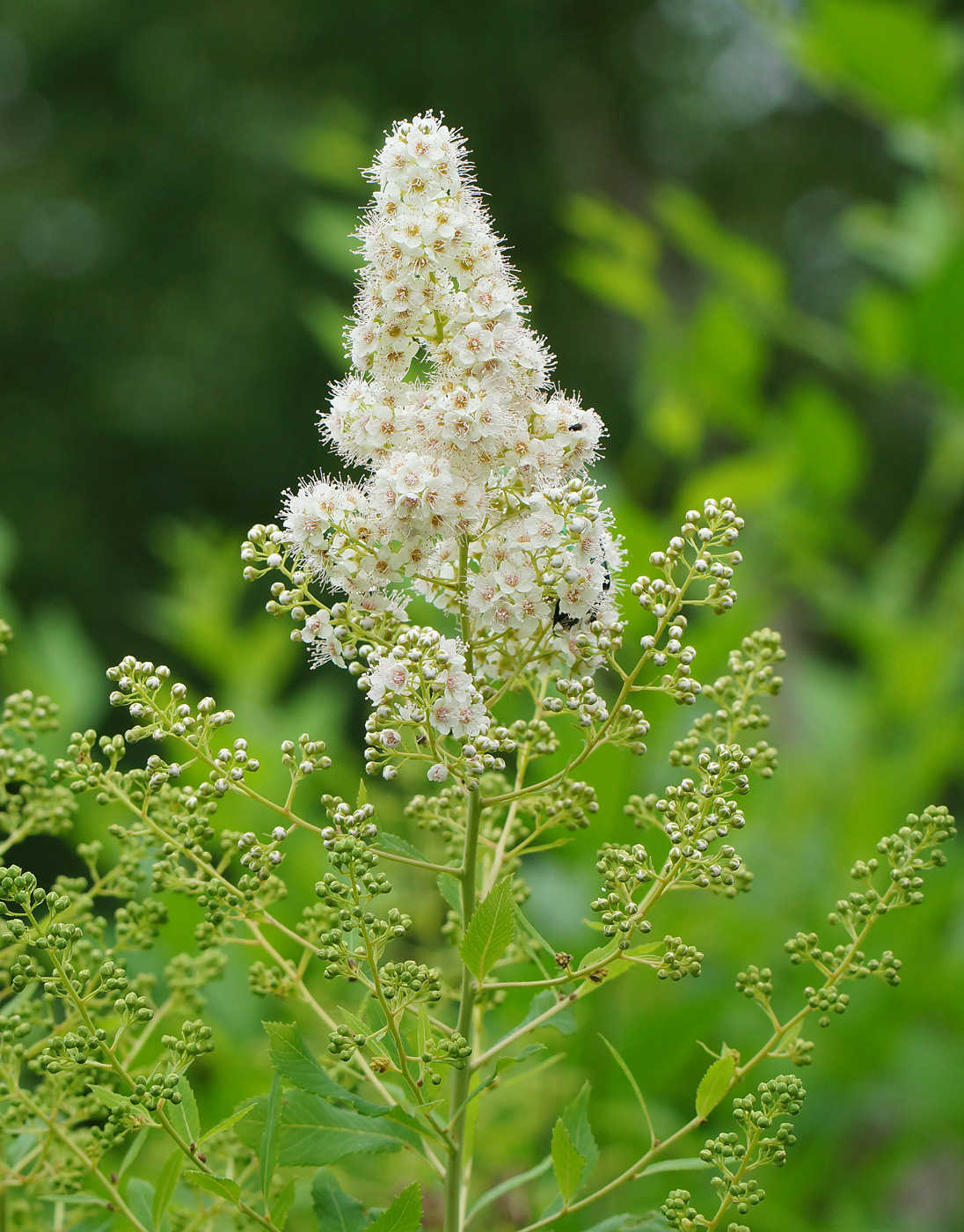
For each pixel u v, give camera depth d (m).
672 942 2.57
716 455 12.62
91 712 5.99
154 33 19.45
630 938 2.55
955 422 6.49
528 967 4.27
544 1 17.69
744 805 6.19
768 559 7.20
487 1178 4.22
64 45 20.05
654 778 5.44
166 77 19.23
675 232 6.41
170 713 2.66
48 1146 2.73
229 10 19.19
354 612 2.72
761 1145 2.55
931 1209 7.13
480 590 2.61
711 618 5.07
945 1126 5.38
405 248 2.55
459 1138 2.59
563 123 18.14
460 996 2.89
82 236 21.05
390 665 2.54
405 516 2.52
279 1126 2.55
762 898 5.86
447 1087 3.13
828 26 5.64
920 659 6.26
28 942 2.44
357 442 2.64
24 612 18.03
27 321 19.81
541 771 4.46
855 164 19.02
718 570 2.62
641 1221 2.69
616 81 18.20
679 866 2.59
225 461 19.20
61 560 18.38
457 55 17.44
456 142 2.62
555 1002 2.85
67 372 20.08
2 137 21.83
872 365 6.22
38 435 19.41
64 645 6.06
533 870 5.06
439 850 4.73
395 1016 2.46
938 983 5.22
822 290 19.16
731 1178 2.53
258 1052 4.44
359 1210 2.62
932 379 5.66
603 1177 4.48
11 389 19.89
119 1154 4.10
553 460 2.62
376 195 2.63
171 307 19.42
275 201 18.58
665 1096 5.16
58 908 2.46
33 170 20.70
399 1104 2.57
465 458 2.57
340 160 7.21
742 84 19.23
